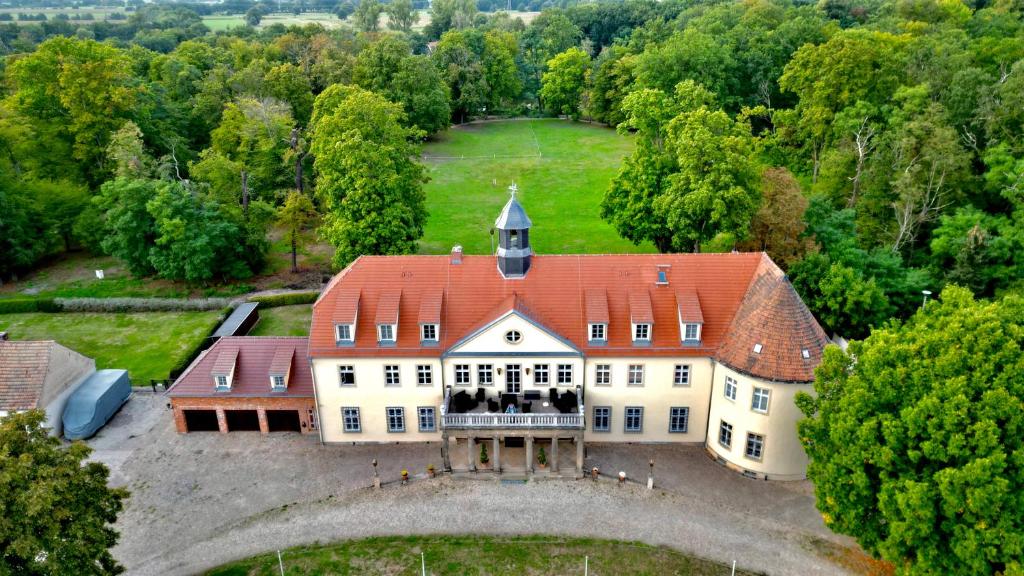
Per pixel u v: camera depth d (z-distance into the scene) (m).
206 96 106.62
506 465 48.19
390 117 72.06
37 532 30.42
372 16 175.88
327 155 70.19
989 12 115.81
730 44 118.31
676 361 47.81
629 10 183.62
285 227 94.88
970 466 29.69
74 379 54.59
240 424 54.00
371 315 49.12
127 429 53.69
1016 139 71.94
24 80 88.88
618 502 44.62
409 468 48.34
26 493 29.59
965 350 33.03
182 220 75.56
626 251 86.06
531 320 46.78
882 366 35.22
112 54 92.44
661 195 67.00
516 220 48.44
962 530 30.50
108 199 78.50
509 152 125.50
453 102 140.25
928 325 38.47
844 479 35.12
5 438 31.30
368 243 67.19
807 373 43.47
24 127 84.19
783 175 64.00
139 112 95.56
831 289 56.56
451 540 41.72
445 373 48.50
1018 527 30.11
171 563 40.59
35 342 52.25
